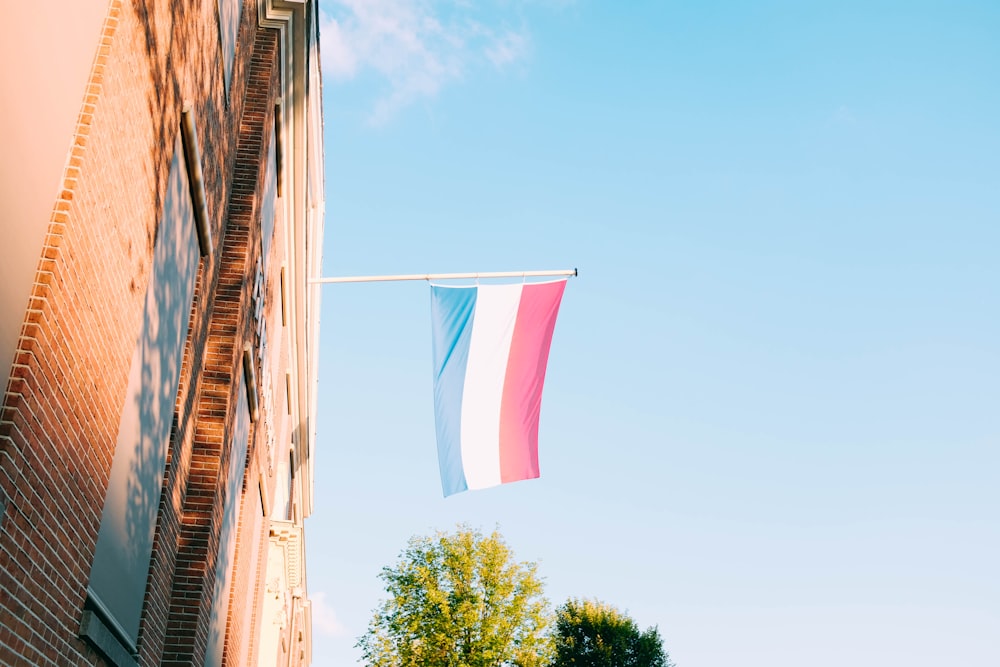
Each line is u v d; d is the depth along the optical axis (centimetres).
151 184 855
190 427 1223
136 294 848
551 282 1739
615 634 6262
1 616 579
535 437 1698
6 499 558
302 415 3120
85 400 716
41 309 596
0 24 499
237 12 1295
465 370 1705
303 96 1734
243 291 1388
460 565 5153
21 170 555
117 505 862
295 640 4297
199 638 1267
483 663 4844
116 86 704
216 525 1327
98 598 827
